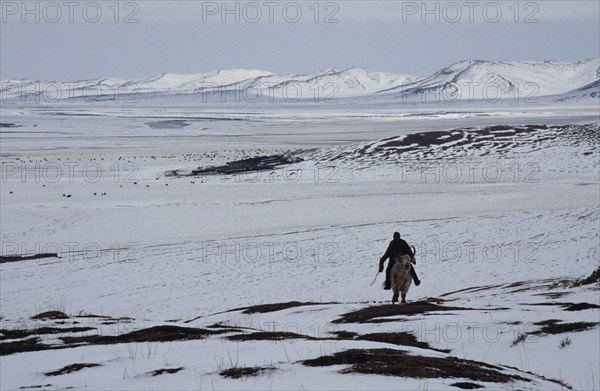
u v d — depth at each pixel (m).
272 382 19.44
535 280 58.00
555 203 108.31
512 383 20.77
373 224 92.69
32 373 23.14
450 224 90.56
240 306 54.09
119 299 57.69
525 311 37.34
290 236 85.56
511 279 60.06
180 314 51.66
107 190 137.12
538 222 89.19
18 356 26.61
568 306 39.19
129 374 21.59
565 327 32.06
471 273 63.59
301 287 60.66
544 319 34.28
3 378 22.73
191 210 110.12
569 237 78.56
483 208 104.88
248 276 65.38
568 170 146.00
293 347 24.86
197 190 135.62
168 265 70.62
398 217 98.12
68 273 68.00
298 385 18.98
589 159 154.38
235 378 20.19
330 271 66.62
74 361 24.53
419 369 20.77
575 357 27.48
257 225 94.69
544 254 70.19
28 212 109.81
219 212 107.75
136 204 118.00
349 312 41.16
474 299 48.22
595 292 45.78
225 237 86.19
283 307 45.94
